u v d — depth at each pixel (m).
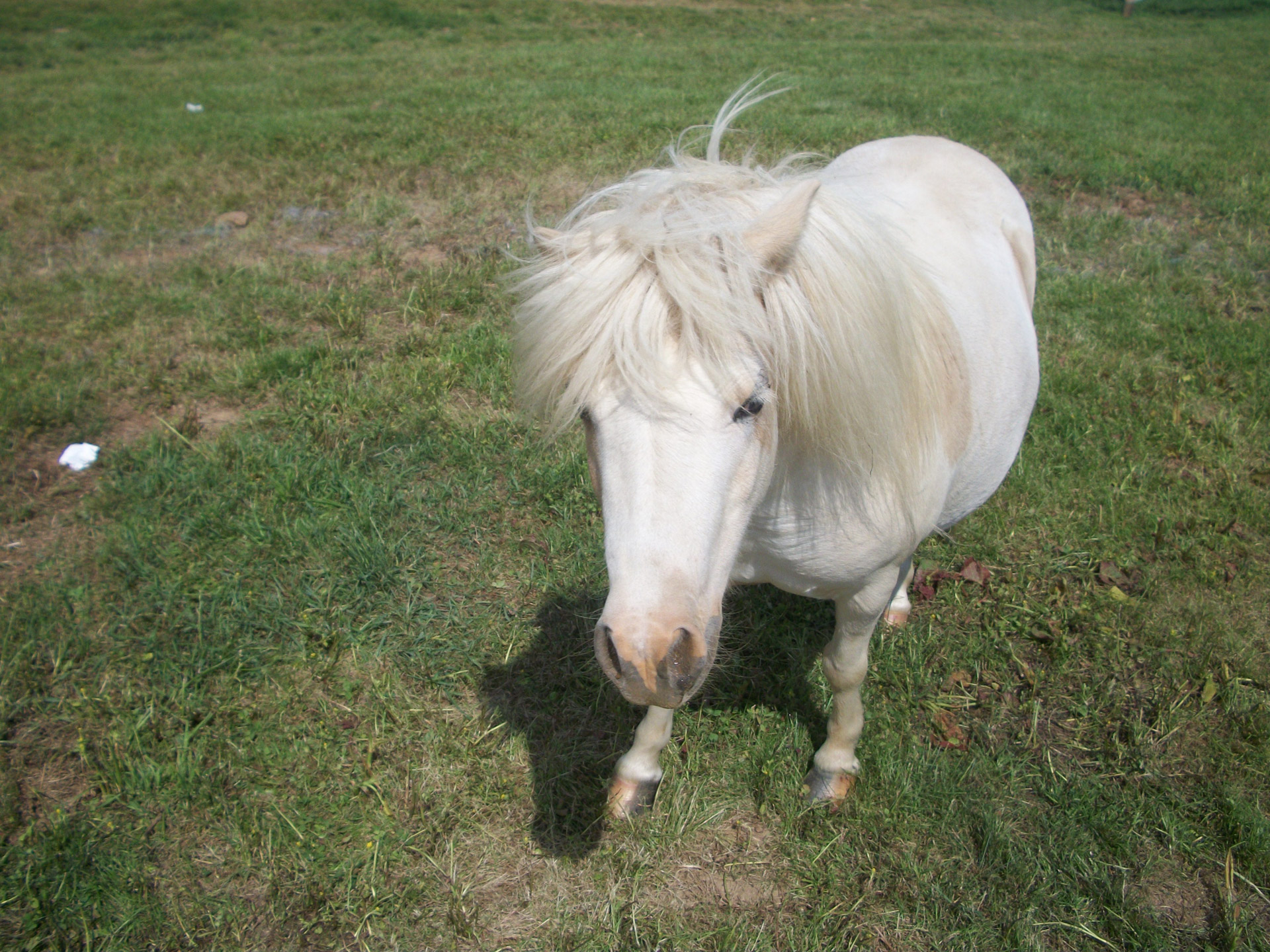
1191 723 2.39
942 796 2.20
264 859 2.09
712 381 1.28
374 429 3.54
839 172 2.65
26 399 3.69
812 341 1.43
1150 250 5.07
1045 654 2.65
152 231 5.45
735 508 1.39
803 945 1.92
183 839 2.14
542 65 10.70
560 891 2.04
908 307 1.63
